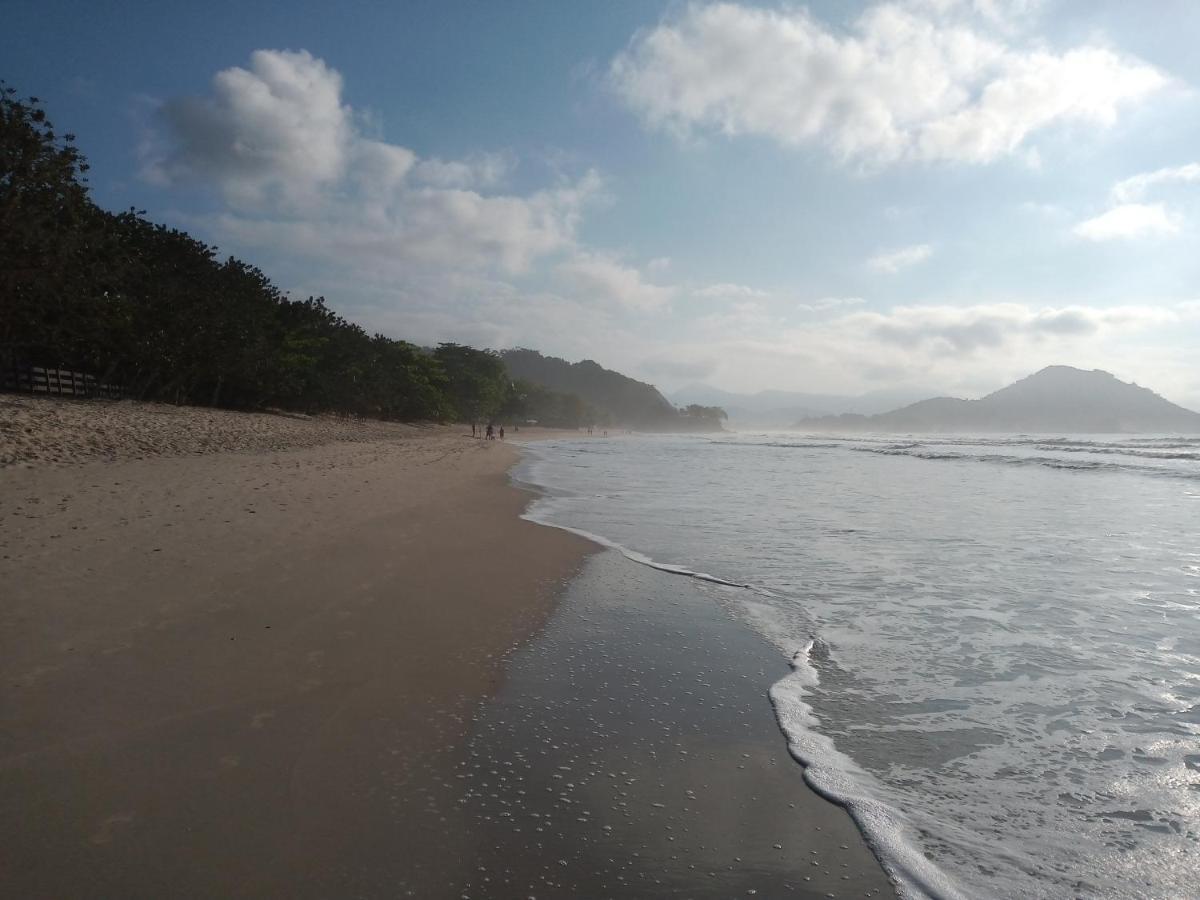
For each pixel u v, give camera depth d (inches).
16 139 1053.8
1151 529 508.1
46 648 193.3
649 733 170.7
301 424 1632.6
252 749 150.6
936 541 451.8
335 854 117.0
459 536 418.0
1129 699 195.6
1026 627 262.7
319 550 339.6
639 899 110.3
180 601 243.9
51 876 106.3
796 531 490.3
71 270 1136.8
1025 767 157.2
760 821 133.9
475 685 196.5
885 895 113.0
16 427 666.8
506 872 115.0
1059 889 115.0
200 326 1455.5
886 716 183.8
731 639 246.7
